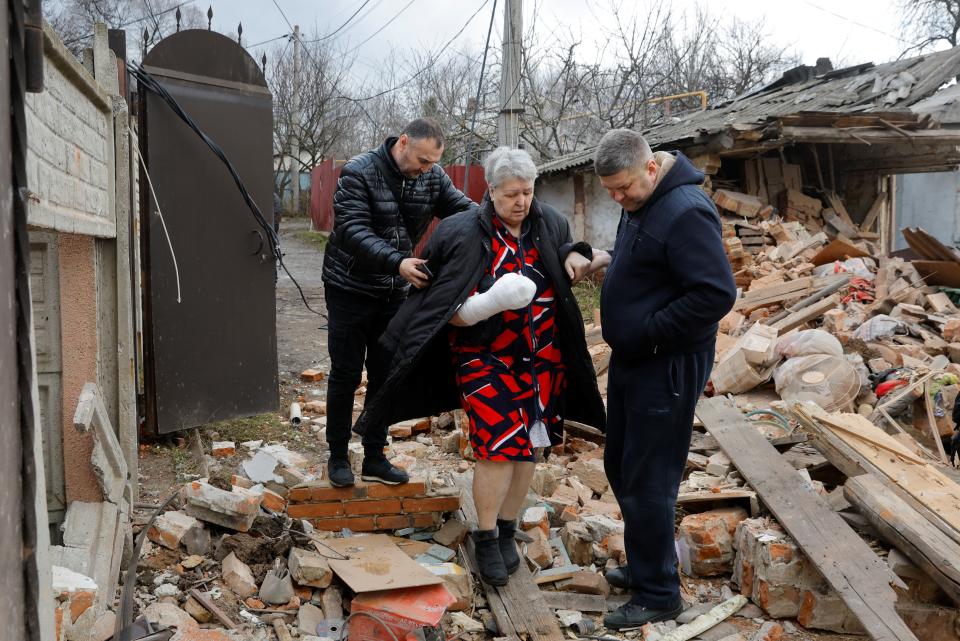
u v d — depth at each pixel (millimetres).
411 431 5766
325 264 3748
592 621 3338
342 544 3535
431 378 3660
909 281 9492
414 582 3121
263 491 3998
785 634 3215
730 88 25875
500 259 3287
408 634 3008
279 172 31469
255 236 5492
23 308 1382
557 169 14688
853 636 3203
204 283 5277
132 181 5168
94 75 4055
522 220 3299
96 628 2742
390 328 3373
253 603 3213
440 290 3244
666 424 3158
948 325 7695
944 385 5988
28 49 1411
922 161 12906
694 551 3674
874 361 6957
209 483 3961
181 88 5078
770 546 3314
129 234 4586
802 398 5852
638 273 3113
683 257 2953
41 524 1521
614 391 3354
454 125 24516
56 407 3420
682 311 2961
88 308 3521
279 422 5906
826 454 4125
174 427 5195
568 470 5008
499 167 3143
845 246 10305
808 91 13367
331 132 30781
